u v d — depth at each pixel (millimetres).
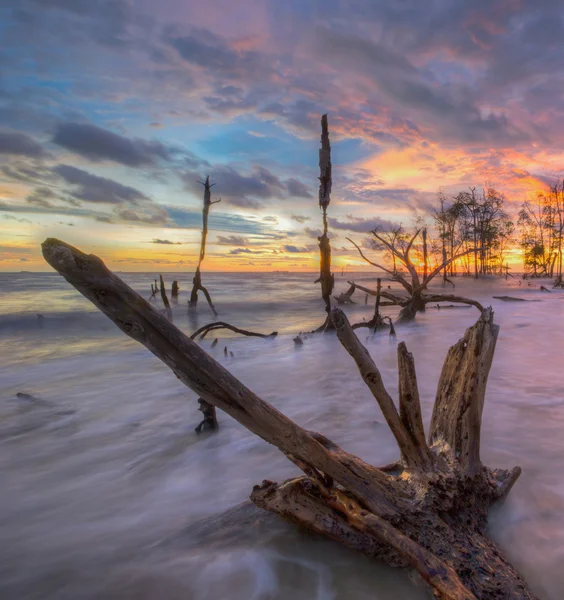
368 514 1932
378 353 8195
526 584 1822
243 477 3230
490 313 2791
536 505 2596
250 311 20344
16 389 6203
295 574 2047
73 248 1473
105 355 9148
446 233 58219
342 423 4352
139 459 3637
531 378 5777
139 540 2438
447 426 2561
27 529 2582
